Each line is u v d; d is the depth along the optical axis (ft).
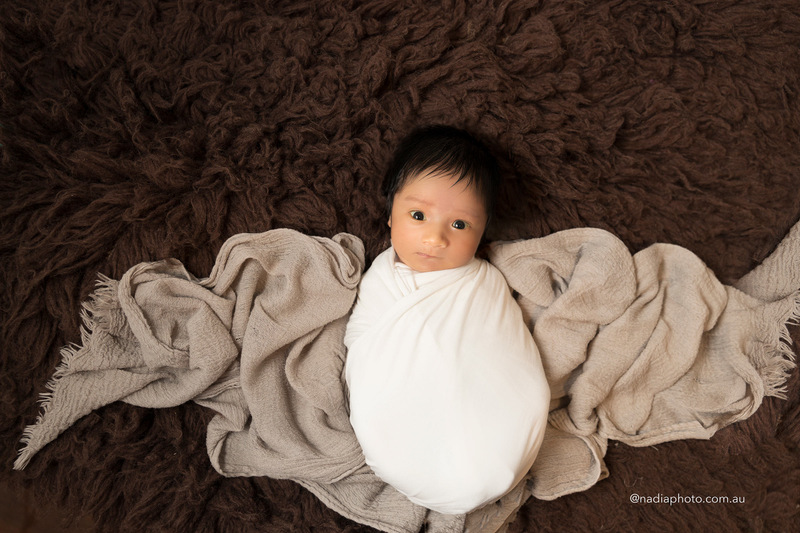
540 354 3.31
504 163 3.26
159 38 3.18
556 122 3.29
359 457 3.22
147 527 3.22
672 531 3.38
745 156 3.53
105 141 3.12
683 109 3.43
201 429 3.40
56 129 3.11
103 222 3.07
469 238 2.87
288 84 3.22
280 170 3.23
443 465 2.75
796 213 3.52
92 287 3.12
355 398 2.92
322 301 3.26
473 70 3.26
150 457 3.25
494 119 3.25
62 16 3.09
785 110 3.51
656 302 3.39
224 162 3.14
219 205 3.16
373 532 3.32
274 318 3.21
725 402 3.41
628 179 3.45
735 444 3.50
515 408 2.79
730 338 3.45
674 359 3.37
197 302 3.16
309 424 3.30
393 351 2.87
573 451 3.31
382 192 3.17
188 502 3.25
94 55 3.08
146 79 3.11
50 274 3.07
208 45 3.22
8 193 3.06
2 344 3.10
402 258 2.98
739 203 3.53
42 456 3.17
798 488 3.37
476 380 2.81
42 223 3.03
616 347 3.32
